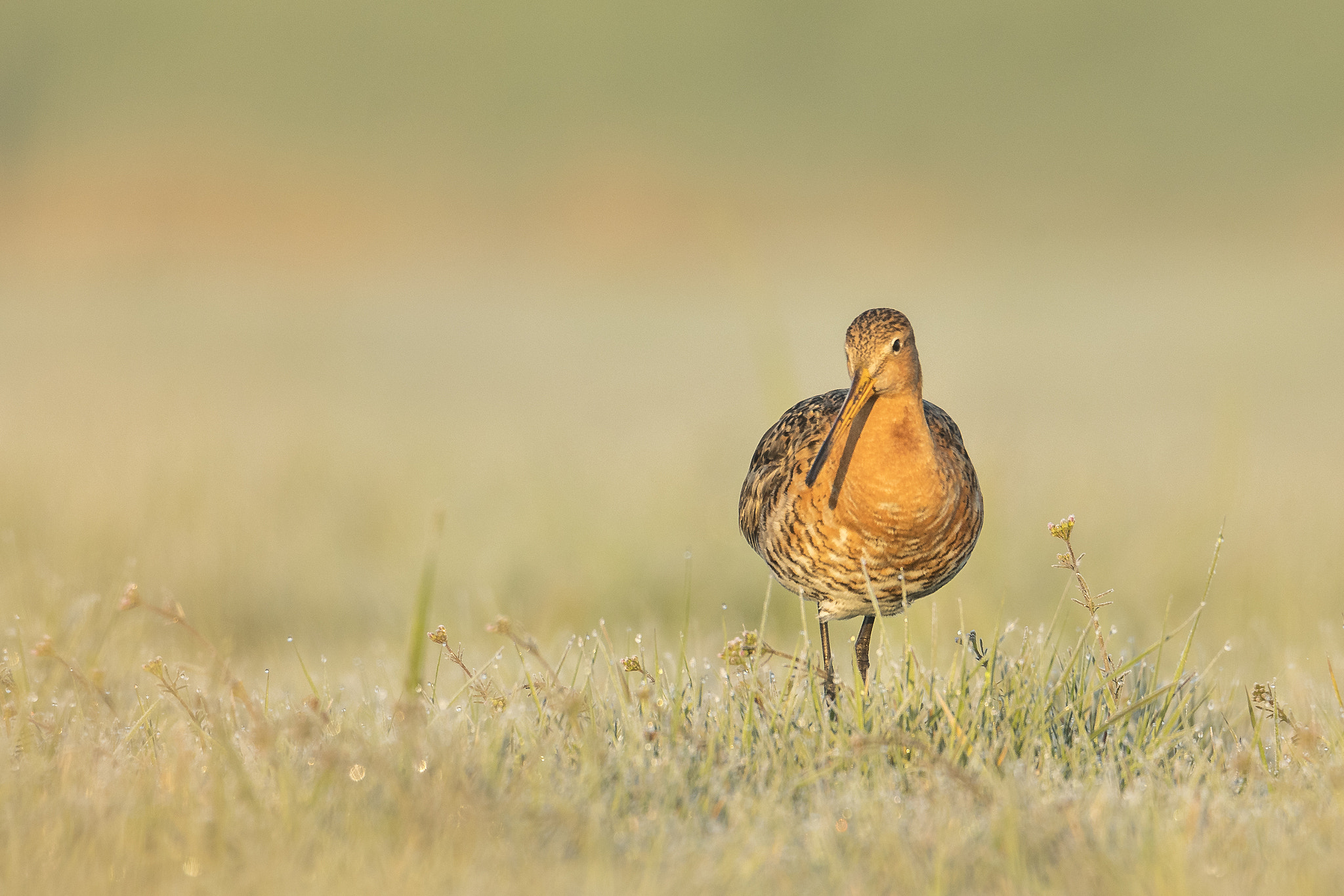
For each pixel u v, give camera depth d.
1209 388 26.98
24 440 16.98
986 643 10.17
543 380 30.38
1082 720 7.45
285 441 18.33
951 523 8.48
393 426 21.86
